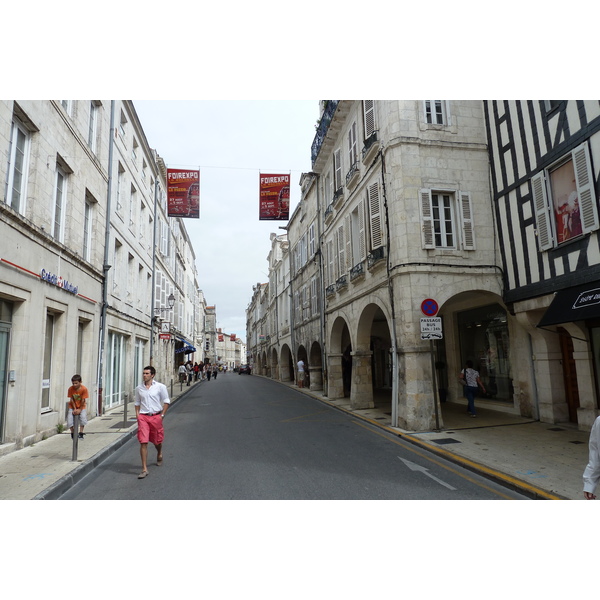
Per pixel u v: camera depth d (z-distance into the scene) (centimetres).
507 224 1081
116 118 1587
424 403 1012
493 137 1128
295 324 2886
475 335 1471
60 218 1113
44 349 985
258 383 3275
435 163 1127
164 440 973
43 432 933
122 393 1738
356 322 1457
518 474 636
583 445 811
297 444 903
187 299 4134
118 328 1587
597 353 919
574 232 880
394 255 1121
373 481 632
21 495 554
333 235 1766
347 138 1565
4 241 775
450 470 694
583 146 834
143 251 2077
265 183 1477
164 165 2498
